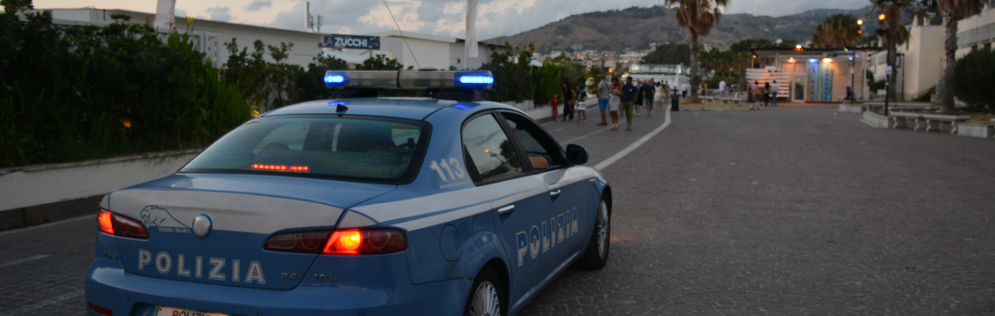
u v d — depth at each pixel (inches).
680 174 420.2
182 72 346.0
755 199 330.3
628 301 174.2
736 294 180.1
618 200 328.5
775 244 236.2
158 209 107.2
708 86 4478.3
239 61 522.6
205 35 470.9
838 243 237.3
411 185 113.6
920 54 2390.5
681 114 1218.0
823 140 665.6
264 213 100.7
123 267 110.3
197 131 361.7
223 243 102.3
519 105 893.8
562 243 166.6
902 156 521.7
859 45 2511.1
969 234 250.4
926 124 825.5
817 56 1929.1
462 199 120.6
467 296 115.0
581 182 181.6
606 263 211.2
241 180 112.4
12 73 294.5
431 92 164.6
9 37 275.3
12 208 263.0
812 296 178.1
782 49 1930.4
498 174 140.5
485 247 121.4
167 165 335.0
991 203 315.6
